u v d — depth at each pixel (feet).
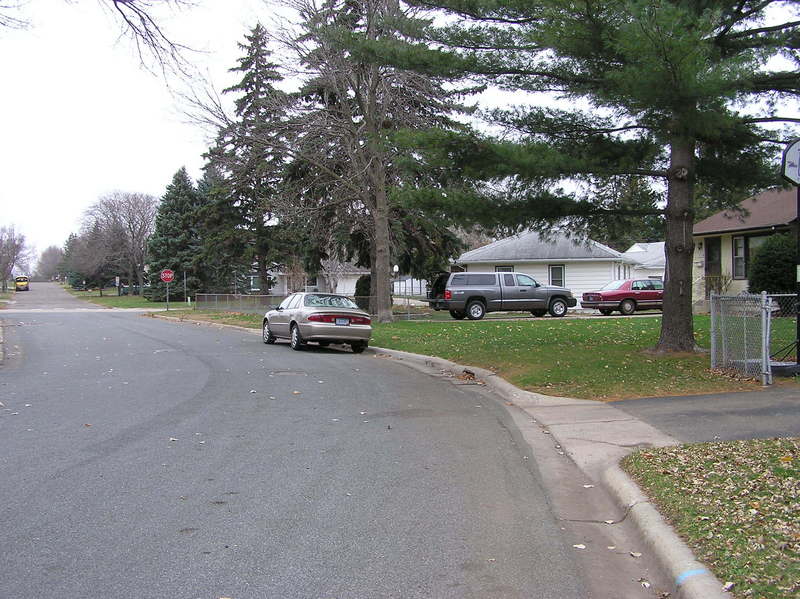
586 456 22.21
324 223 97.14
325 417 28.60
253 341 67.87
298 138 79.51
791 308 65.62
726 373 34.83
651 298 94.22
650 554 14.51
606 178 40.11
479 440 24.82
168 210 203.51
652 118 35.96
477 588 12.82
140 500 17.56
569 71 39.96
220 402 31.91
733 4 37.29
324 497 18.02
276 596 12.31
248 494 18.19
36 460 21.29
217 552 14.25
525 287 91.15
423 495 18.35
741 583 12.04
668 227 41.93
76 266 286.66
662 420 26.27
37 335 75.92
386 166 83.51
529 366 39.58
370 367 46.32
